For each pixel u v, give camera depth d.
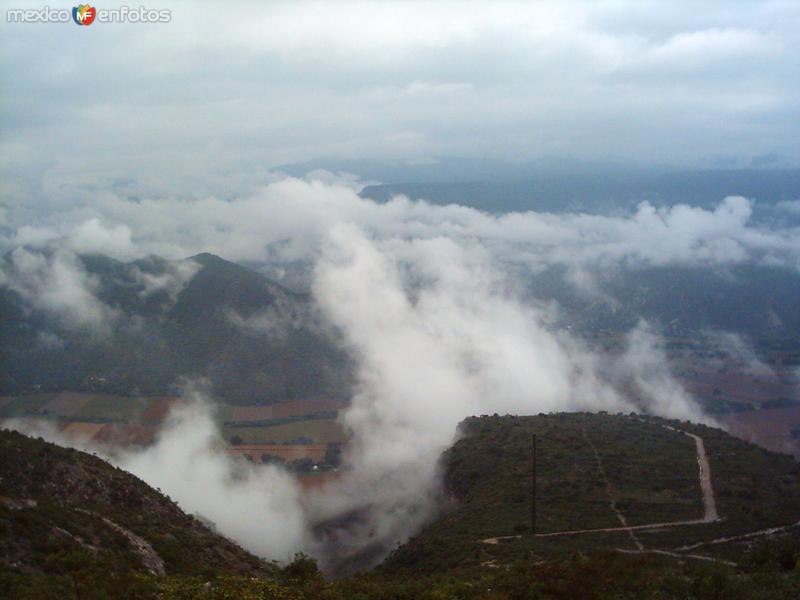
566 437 100.00
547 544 62.78
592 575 41.28
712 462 88.56
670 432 105.06
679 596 39.97
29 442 56.81
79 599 33.72
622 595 39.94
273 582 43.25
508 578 42.69
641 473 84.19
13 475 50.19
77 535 43.25
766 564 48.34
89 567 37.75
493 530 68.81
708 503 74.62
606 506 73.94
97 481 55.84
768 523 67.81
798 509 72.62
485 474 89.62
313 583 43.91
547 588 40.84
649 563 47.31
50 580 35.72
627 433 103.19
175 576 41.50
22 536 39.94
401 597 41.84
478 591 41.34
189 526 58.75
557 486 80.25
